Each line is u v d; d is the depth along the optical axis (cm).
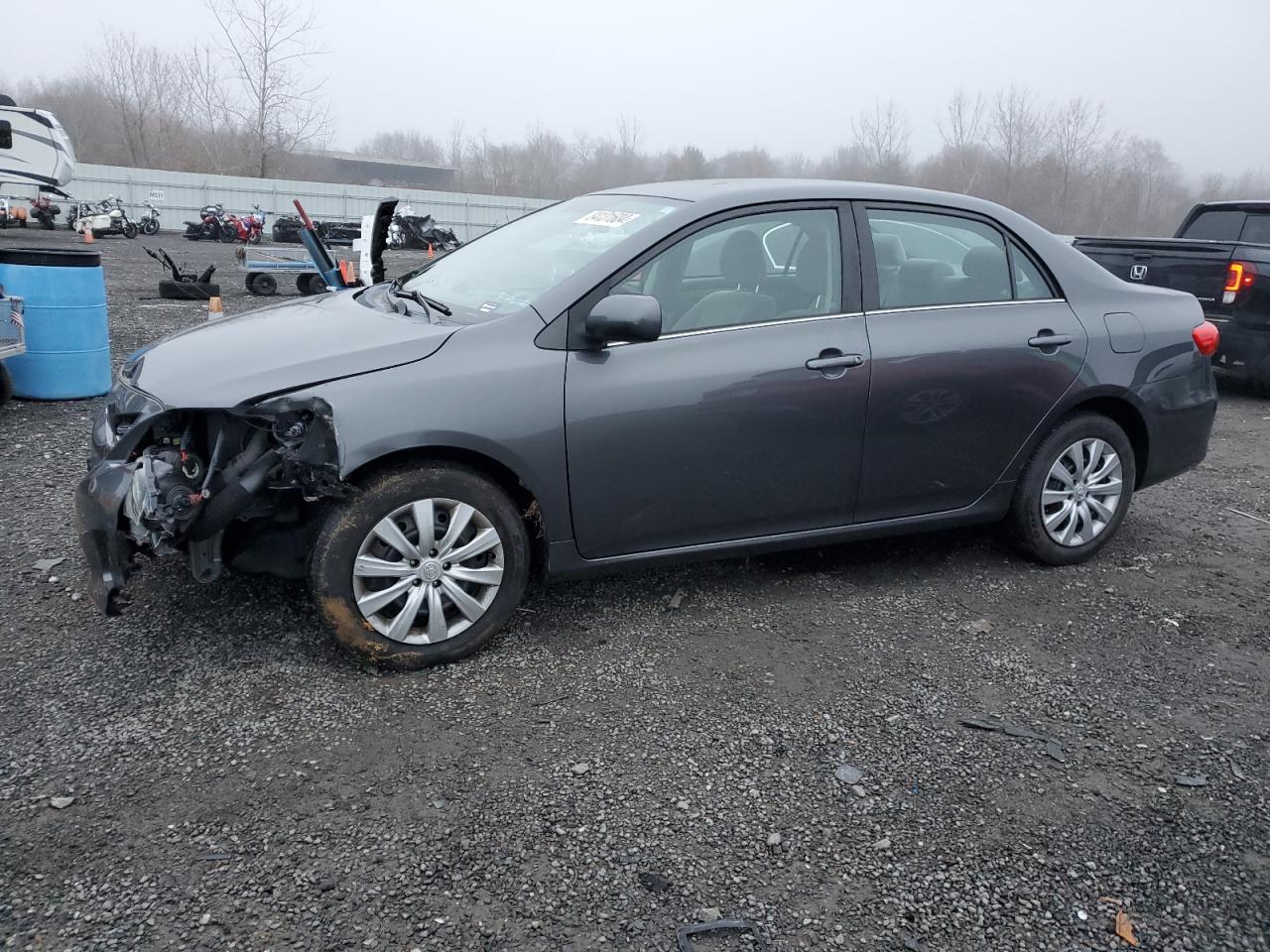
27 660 339
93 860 246
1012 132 5462
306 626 371
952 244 425
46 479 532
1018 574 456
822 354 384
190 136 5472
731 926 234
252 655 349
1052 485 452
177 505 311
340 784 280
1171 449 473
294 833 260
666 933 231
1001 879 254
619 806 277
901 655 373
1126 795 292
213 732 303
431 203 4606
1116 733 326
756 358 373
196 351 356
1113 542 506
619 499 362
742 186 402
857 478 403
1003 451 432
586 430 349
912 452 410
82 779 277
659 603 411
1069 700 346
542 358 345
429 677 342
